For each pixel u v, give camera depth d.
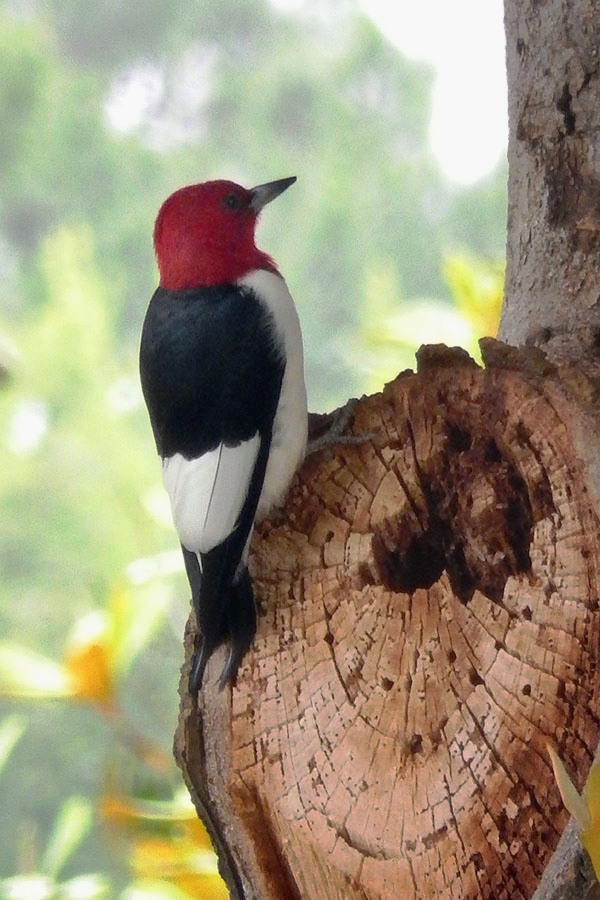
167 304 6.01
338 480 5.37
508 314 5.86
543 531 4.69
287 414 5.59
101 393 10.66
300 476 5.45
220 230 6.15
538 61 5.64
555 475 4.67
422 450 5.17
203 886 6.10
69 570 10.67
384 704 5.00
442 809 4.74
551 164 5.60
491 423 4.91
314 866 5.09
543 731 4.59
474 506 4.92
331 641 5.20
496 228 13.49
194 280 6.10
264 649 5.31
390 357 7.35
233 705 5.34
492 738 4.68
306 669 5.22
